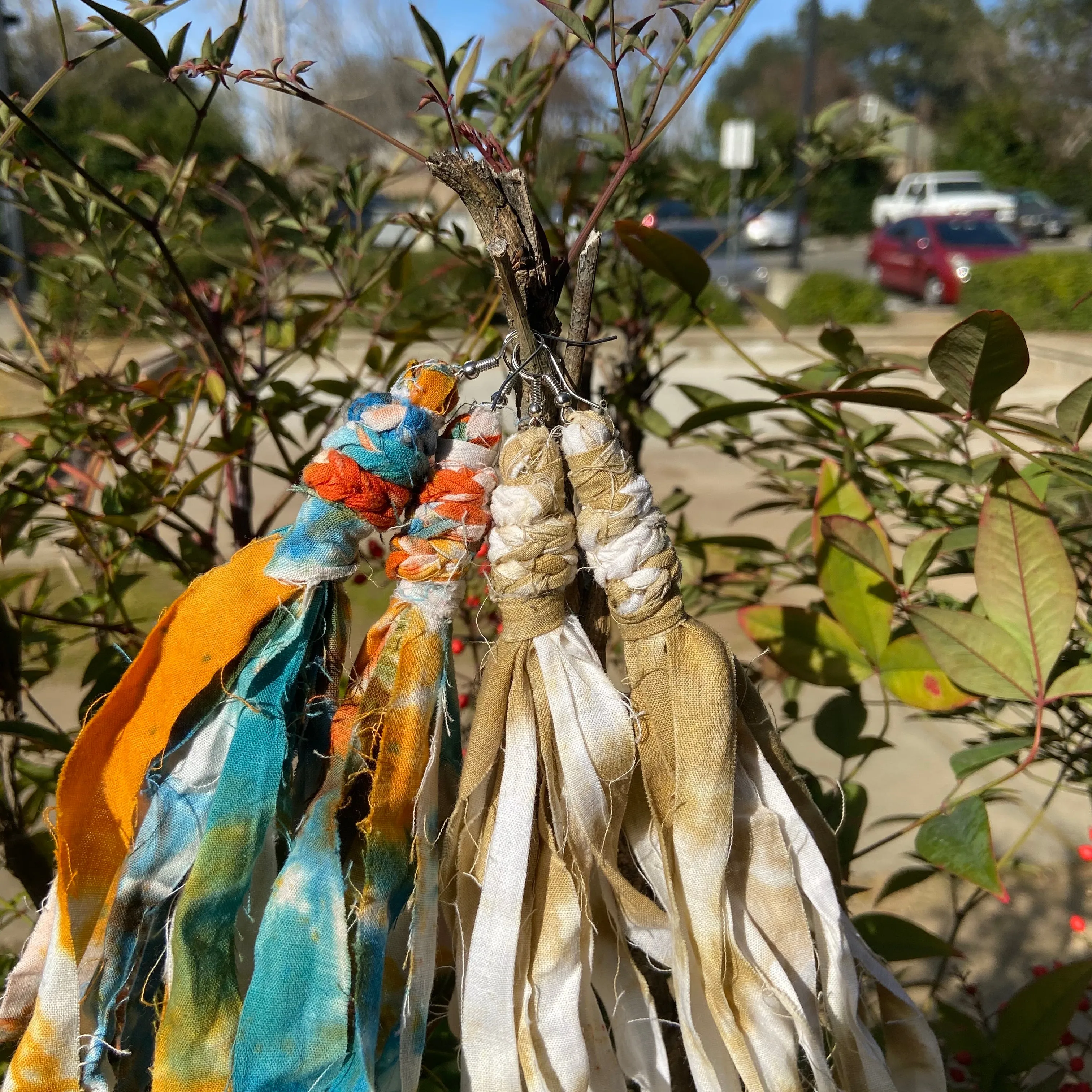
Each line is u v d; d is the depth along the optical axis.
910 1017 1.03
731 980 0.90
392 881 0.88
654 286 2.39
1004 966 2.31
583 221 2.08
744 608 1.47
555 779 0.89
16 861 1.50
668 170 2.28
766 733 0.97
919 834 1.18
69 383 2.10
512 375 0.94
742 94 40.62
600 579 0.91
